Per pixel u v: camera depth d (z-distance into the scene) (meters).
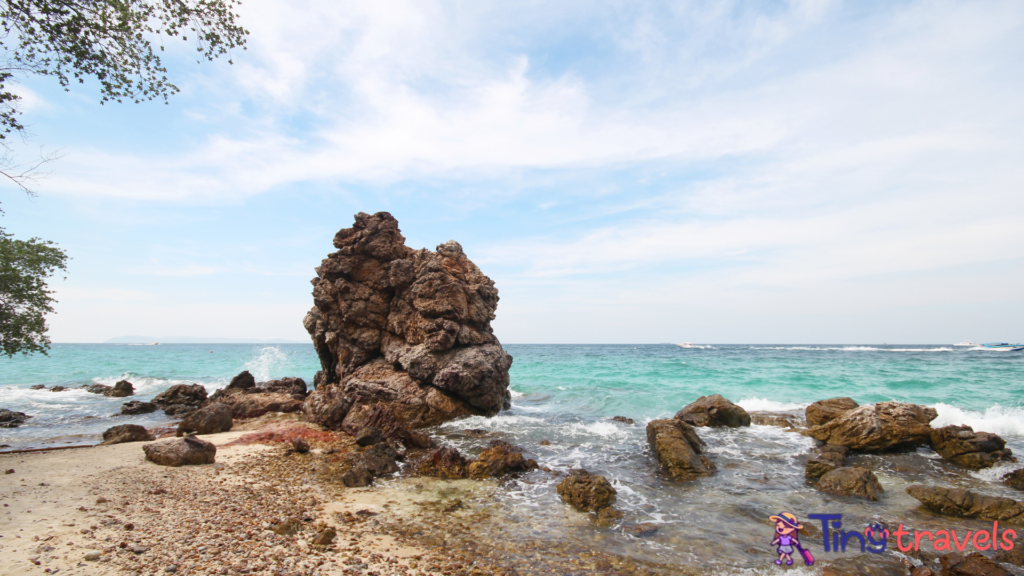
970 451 15.91
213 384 45.59
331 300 26.61
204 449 15.51
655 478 14.82
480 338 26.27
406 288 25.72
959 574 8.41
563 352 116.75
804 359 67.50
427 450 18.09
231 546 8.93
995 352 94.12
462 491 13.38
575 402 32.19
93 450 16.83
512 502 12.53
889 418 17.94
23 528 8.95
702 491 13.56
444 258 27.47
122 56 12.80
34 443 19.89
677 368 52.47
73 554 8.01
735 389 35.38
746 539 10.31
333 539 9.68
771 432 20.73
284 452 17.20
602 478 12.91
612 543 10.05
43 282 16.80
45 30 11.57
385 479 14.45
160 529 9.52
